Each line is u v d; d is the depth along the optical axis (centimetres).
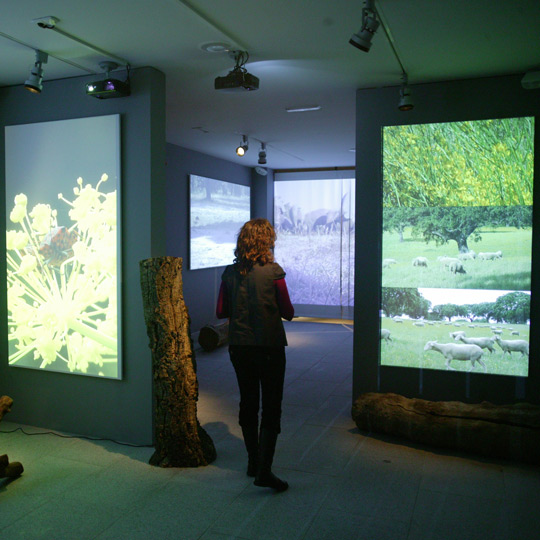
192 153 782
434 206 407
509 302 389
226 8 275
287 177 1023
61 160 388
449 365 407
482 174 393
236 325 295
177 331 324
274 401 290
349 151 784
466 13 280
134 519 264
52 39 316
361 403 391
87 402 389
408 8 274
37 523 261
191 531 253
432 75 388
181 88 431
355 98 464
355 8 275
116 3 268
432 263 409
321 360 639
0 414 314
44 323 398
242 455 348
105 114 377
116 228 370
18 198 405
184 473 319
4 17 286
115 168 370
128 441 376
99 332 379
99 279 377
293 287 1036
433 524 259
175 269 325
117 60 352
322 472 320
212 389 514
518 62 359
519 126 383
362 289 427
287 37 316
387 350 423
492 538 247
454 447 350
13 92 410
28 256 402
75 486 302
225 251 894
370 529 254
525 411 342
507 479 310
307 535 249
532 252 382
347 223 987
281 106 499
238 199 943
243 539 246
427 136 407
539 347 383
